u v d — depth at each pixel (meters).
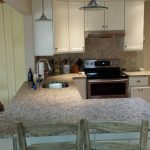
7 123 2.15
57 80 4.45
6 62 4.87
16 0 2.82
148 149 2.15
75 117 2.28
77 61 5.39
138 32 5.08
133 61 5.46
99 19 4.98
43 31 4.43
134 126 1.77
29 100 3.02
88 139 1.81
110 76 4.86
